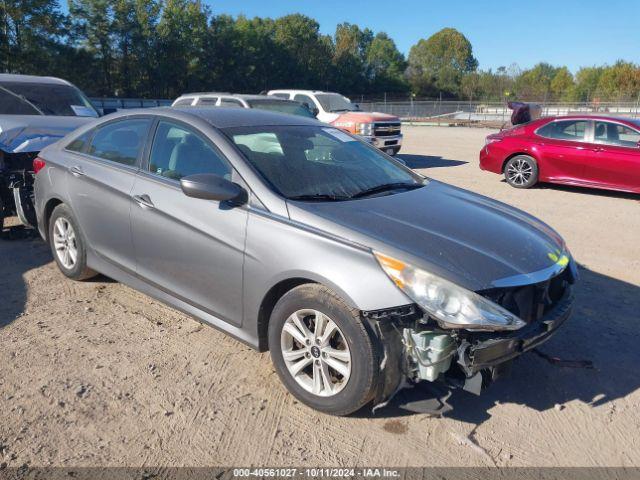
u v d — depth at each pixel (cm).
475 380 293
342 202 345
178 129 399
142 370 356
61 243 496
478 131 3119
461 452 289
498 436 304
